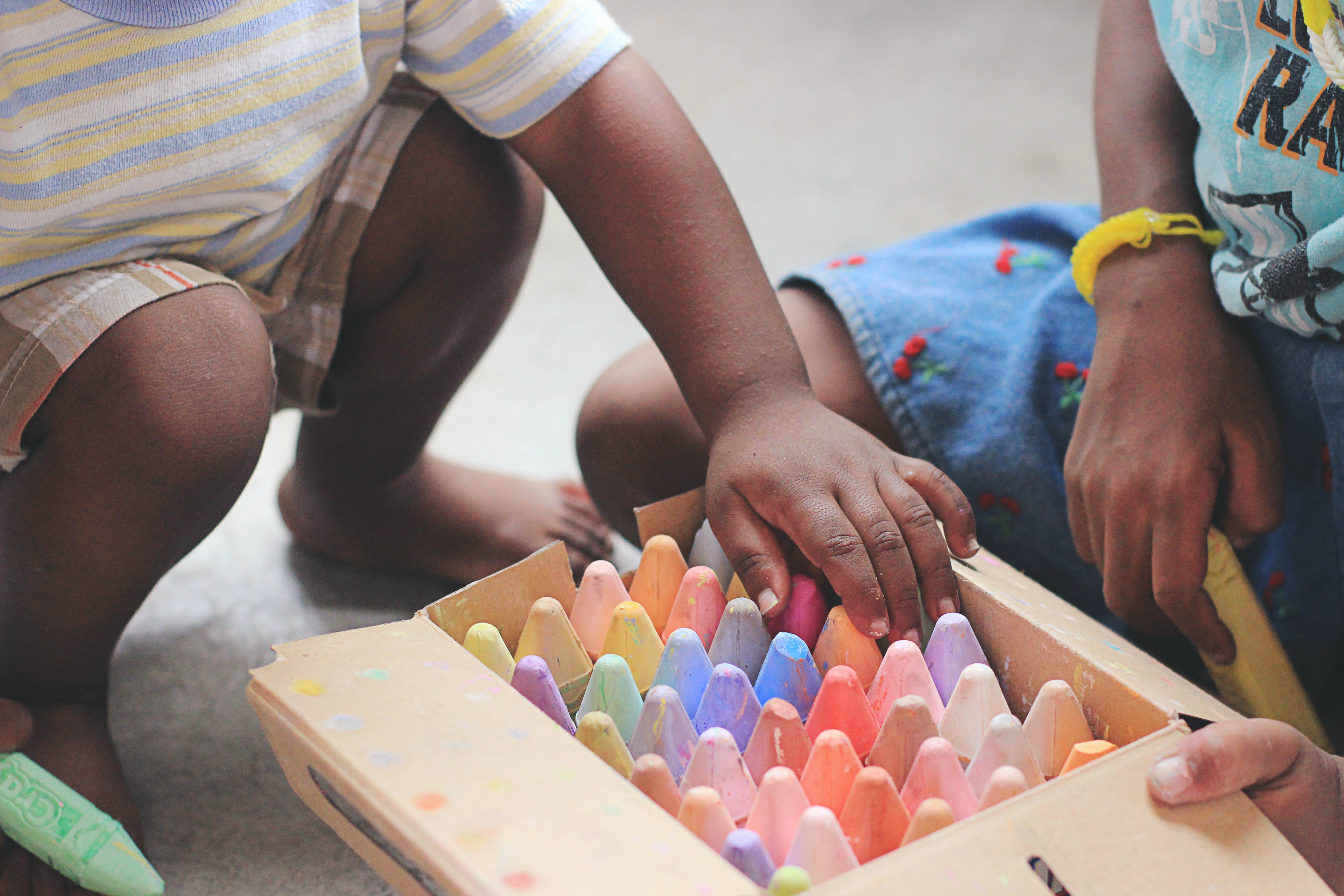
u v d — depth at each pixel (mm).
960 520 705
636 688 615
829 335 918
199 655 941
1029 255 974
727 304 753
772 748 574
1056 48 2133
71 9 635
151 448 646
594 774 507
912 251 984
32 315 672
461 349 922
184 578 1031
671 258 764
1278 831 522
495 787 496
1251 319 790
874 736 599
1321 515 798
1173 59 765
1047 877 532
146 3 644
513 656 667
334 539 1025
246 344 681
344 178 821
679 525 749
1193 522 717
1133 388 748
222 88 682
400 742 521
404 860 523
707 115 1882
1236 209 739
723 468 710
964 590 677
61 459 653
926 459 864
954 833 484
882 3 2293
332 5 712
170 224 710
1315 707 860
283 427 1270
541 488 1063
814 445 700
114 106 658
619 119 773
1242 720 542
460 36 757
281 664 572
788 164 1747
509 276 906
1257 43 700
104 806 708
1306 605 819
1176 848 503
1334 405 734
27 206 656
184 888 726
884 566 658
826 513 665
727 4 2281
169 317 657
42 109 644
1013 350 879
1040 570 879
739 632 653
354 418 936
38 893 667
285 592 1019
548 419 1259
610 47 789
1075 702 590
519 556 1004
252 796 808
